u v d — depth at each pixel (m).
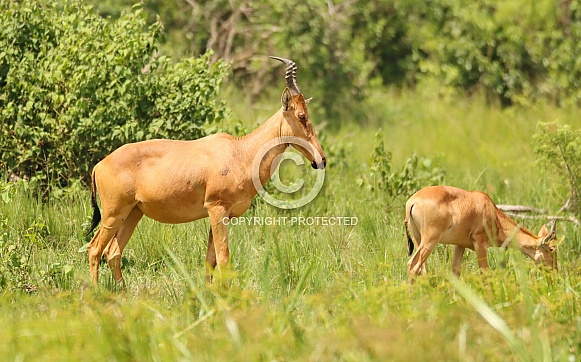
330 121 61.94
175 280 28.22
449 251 33.47
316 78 63.47
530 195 42.34
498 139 59.00
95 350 19.70
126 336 20.34
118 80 35.62
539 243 30.80
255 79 64.88
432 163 46.44
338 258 32.47
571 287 26.00
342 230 35.41
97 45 35.75
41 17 37.19
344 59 64.31
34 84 36.03
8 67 36.78
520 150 55.41
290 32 62.59
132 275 30.80
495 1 72.62
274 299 26.39
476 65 69.69
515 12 71.19
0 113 36.03
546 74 70.31
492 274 25.84
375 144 39.00
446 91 68.25
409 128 61.75
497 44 71.38
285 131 28.47
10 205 33.34
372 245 34.09
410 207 29.94
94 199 29.28
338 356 19.59
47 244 32.56
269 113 59.75
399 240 34.03
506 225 30.94
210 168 27.91
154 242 32.66
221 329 21.14
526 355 19.44
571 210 38.59
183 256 32.38
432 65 69.44
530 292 24.61
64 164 36.66
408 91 69.38
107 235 28.39
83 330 20.52
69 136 36.09
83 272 30.47
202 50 64.56
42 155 36.75
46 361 19.42
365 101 65.00
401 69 71.62
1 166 36.44
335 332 20.83
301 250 32.47
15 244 30.34
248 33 64.62
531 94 68.94
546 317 22.84
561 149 38.41
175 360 20.03
